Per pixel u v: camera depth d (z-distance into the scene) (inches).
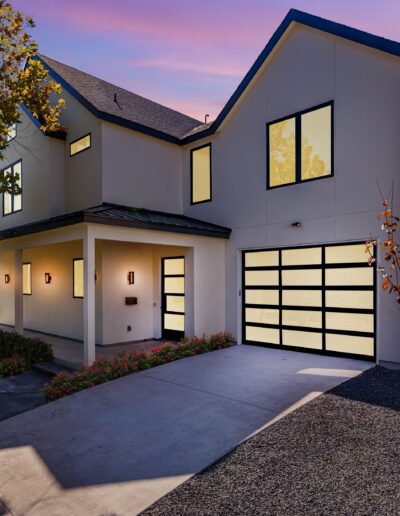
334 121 321.1
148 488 135.6
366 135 302.2
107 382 255.9
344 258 317.1
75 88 440.5
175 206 456.8
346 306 315.0
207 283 387.9
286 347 354.6
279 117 360.8
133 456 159.3
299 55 346.6
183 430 180.9
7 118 339.3
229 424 184.5
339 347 319.3
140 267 437.7
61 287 482.9
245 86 382.3
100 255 406.3
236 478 138.3
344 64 316.2
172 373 271.9
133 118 438.6
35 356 351.3
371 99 300.0
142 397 226.8
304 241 338.6
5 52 339.3
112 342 410.6
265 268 374.3
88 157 420.2
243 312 392.2
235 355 328.5
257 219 376.2
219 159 414.6
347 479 134.6
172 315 430.9
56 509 127.4
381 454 150.4
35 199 481.4
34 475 149.2
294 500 124.0
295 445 159.9
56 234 348.2
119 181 410.6
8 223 548.7
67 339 464.1
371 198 298.0
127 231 327.9
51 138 454.0
